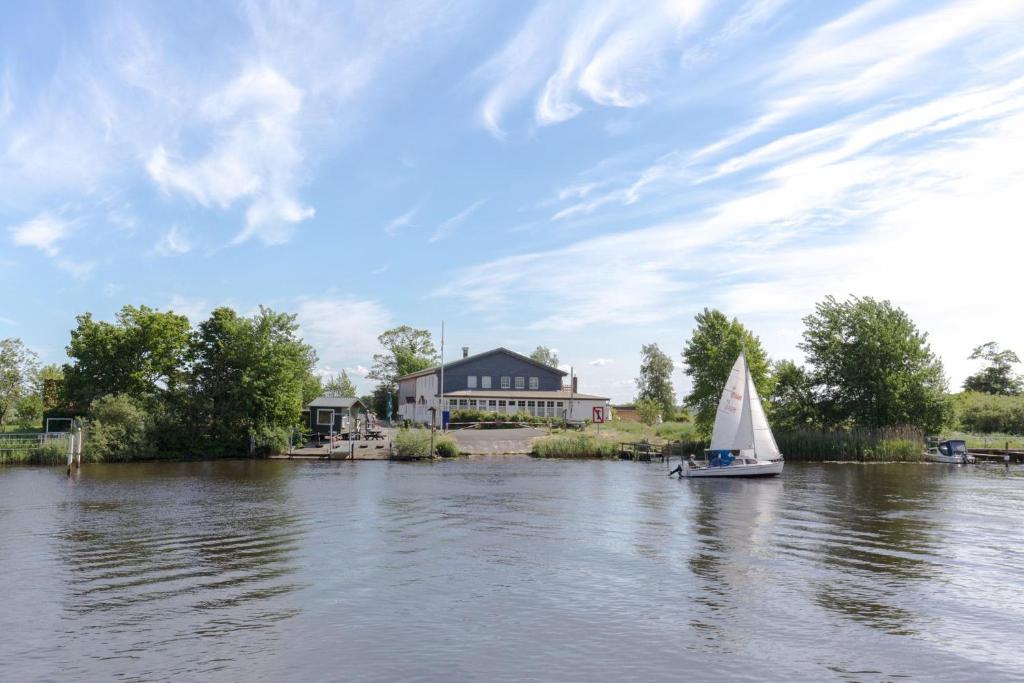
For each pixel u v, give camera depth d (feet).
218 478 132.67
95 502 98.94
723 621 44.86
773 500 102.53
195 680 35.60
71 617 45.68
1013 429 242.78
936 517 86.38
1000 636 42.29
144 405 185.78
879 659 38.60
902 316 202.18
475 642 41.04
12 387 224.74
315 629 43.29
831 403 205.05
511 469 153.69
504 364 276.82
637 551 65.92
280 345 195.42
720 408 140.56
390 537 72.54
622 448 187.42
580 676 36.09
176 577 55.88
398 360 389.39
